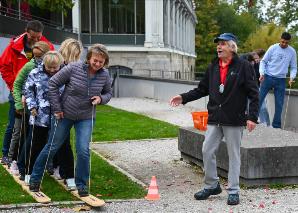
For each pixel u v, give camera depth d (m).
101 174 8.31
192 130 9.18
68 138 7.12
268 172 7.49
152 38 39.75
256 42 73.69
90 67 6.45
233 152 6.56
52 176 7.93
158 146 11.32
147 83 28.80
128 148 11.11
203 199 6.87
